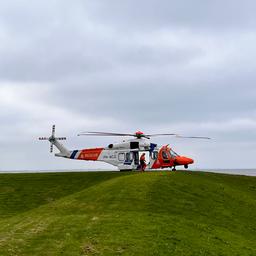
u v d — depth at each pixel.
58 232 21.66
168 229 23.22
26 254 17.45
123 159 50.53
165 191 33.94
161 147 49.91
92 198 32.41
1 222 26.84
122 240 20.00
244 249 22.73
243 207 35.16
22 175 48.19
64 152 53.62
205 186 39.06
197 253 19.80
